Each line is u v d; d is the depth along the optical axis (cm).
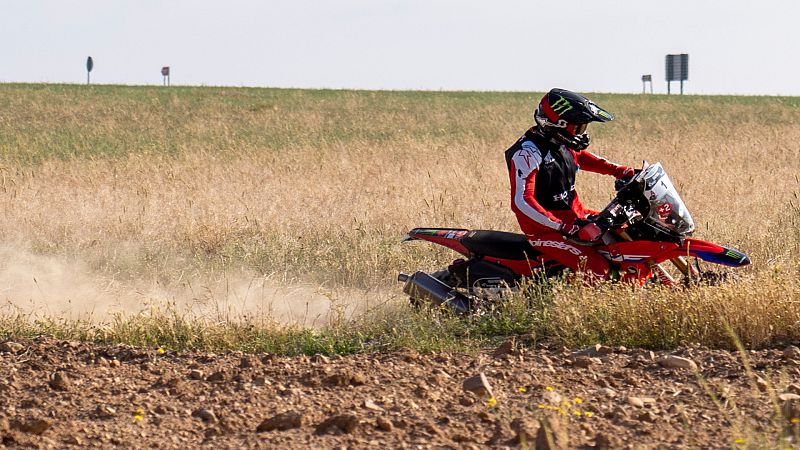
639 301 2434
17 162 7775
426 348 2384
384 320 2688
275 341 2441
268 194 5266
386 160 7488
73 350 2352
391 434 1723
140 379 2125
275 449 1662
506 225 4266
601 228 2583
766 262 3177
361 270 3459
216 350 2411
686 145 9056
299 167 6969
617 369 2141
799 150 8256
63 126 11650
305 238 3938
